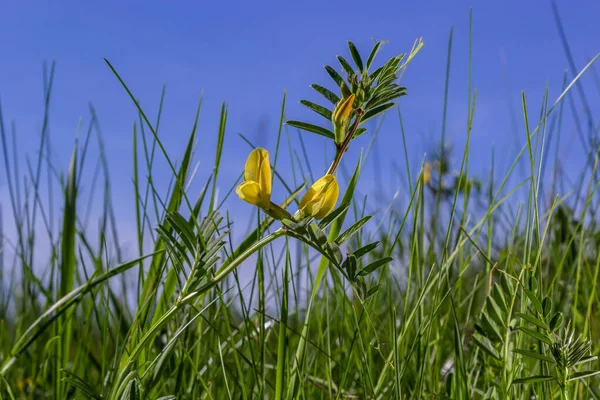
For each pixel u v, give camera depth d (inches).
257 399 27.4
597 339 30.9
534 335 24.1
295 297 29.1
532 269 27.0
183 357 28.1
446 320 28.7
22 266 32.6
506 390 25.9
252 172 22.2
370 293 22.3
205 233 23.2
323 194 22.2
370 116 22.9
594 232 35.7
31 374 32.5
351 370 30.7
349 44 22.8
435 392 27.1
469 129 27.6
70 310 30.2
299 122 22.7
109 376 27.9
